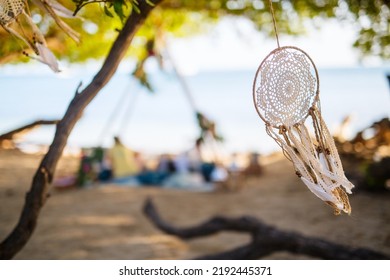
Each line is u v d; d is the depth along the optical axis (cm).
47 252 348
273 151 988
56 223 440
